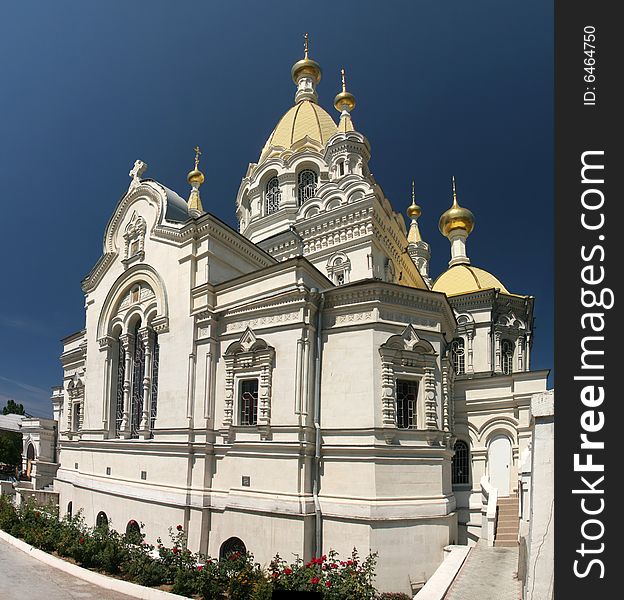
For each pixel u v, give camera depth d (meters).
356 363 21.67
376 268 33.75
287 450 20.84
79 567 15.90
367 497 19.88
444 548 20.36
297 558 19.34
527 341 45.22
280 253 36.72
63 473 35.50
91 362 32.84
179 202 29.70
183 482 23.50
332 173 40.25
